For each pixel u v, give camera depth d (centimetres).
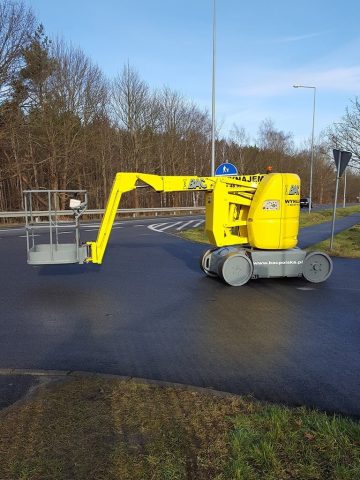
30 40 2850
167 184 847
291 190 864
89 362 464
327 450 281
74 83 3300
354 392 391
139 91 3984
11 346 517
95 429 312
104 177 3944
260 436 298
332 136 1986
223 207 875
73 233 1898
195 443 292
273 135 7138
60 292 805
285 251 874
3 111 2738
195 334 559
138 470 262
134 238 1761
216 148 5841
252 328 585
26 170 3331
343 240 1628
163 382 400
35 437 302
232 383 409
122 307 697
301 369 444
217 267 899
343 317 639
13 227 2348
